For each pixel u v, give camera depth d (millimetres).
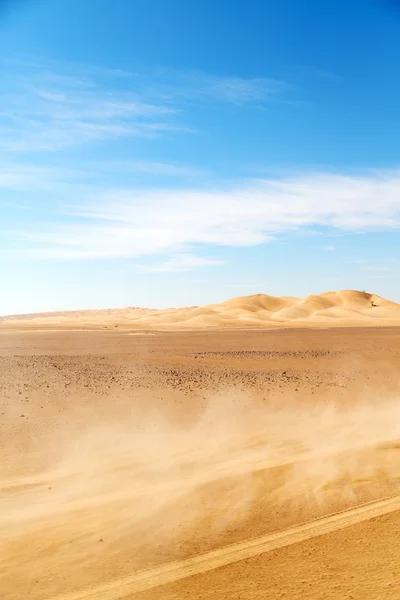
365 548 5508
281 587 4758
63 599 4625
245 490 7500
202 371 25125
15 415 14820
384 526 6082
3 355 32125
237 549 5594
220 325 101188
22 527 6371
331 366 27922
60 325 95938
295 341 47750
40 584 4914
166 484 7996
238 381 21984
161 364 27766
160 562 5324
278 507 6820
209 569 5145
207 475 8367
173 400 17562
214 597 4605
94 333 63250
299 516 6504
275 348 39500
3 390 18844
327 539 5781
